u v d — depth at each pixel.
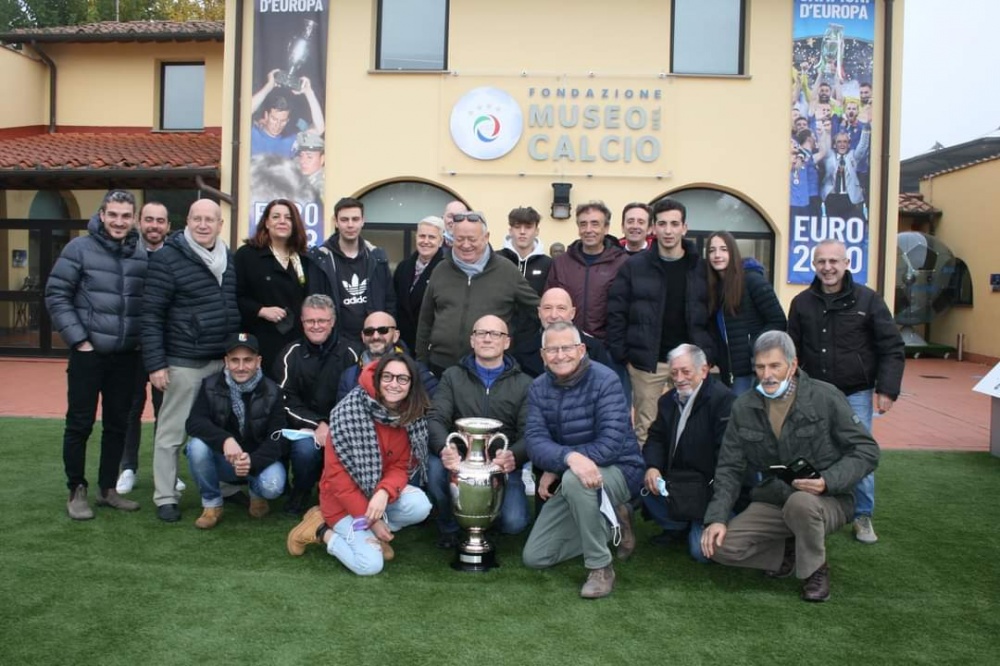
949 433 8.31
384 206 11.66
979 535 4.98
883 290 10.97
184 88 15.00
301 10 11.20
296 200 11.31
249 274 5.20
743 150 11.08
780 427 4.11
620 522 4.47
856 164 11.00
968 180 15.85
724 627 3.57
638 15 11.11
